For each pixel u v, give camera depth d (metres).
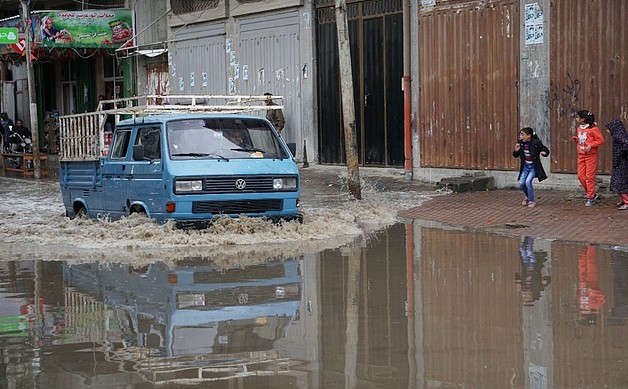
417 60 20.98
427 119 20.88
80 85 36.56
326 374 6.70
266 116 24.84
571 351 7.19
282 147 14.55
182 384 6.52
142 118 14.55
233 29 26.86
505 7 18.98
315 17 23.86
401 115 21.67
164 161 13.52
